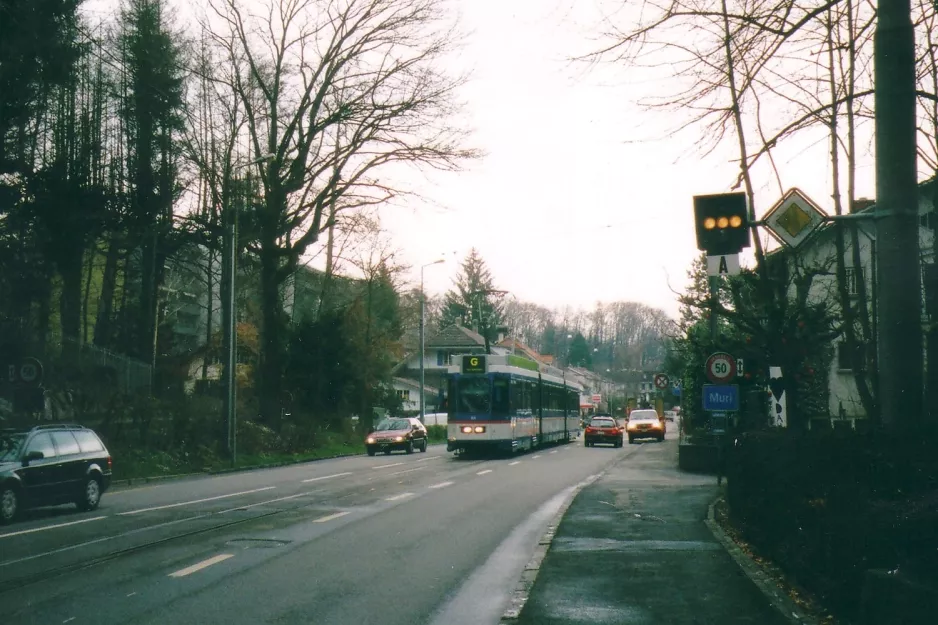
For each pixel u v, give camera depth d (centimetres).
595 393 14075
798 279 1438
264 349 4100
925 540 572
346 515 1656
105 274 4241
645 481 2306
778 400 2097
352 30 3700
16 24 2766
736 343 1540
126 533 1401
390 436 4300
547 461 3400
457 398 3747
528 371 4184
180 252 4438
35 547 1248
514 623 768
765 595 862
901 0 786
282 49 3822
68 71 3016
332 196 3850
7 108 2944
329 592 942
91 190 3581
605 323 14762
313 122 3791
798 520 848
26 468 1598
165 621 804
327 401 4966
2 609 849
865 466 714
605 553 1130
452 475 2712
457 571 1076
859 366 1101
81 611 841
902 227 778
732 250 973
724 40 877
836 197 1161
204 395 4038
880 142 789
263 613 841
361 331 5622
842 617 696
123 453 2772
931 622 537
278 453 3828
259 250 4044
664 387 5162
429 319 8938
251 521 1562
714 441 2684
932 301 1091
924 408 778
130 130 4125
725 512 1541
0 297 3198
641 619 778
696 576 967
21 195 3325
